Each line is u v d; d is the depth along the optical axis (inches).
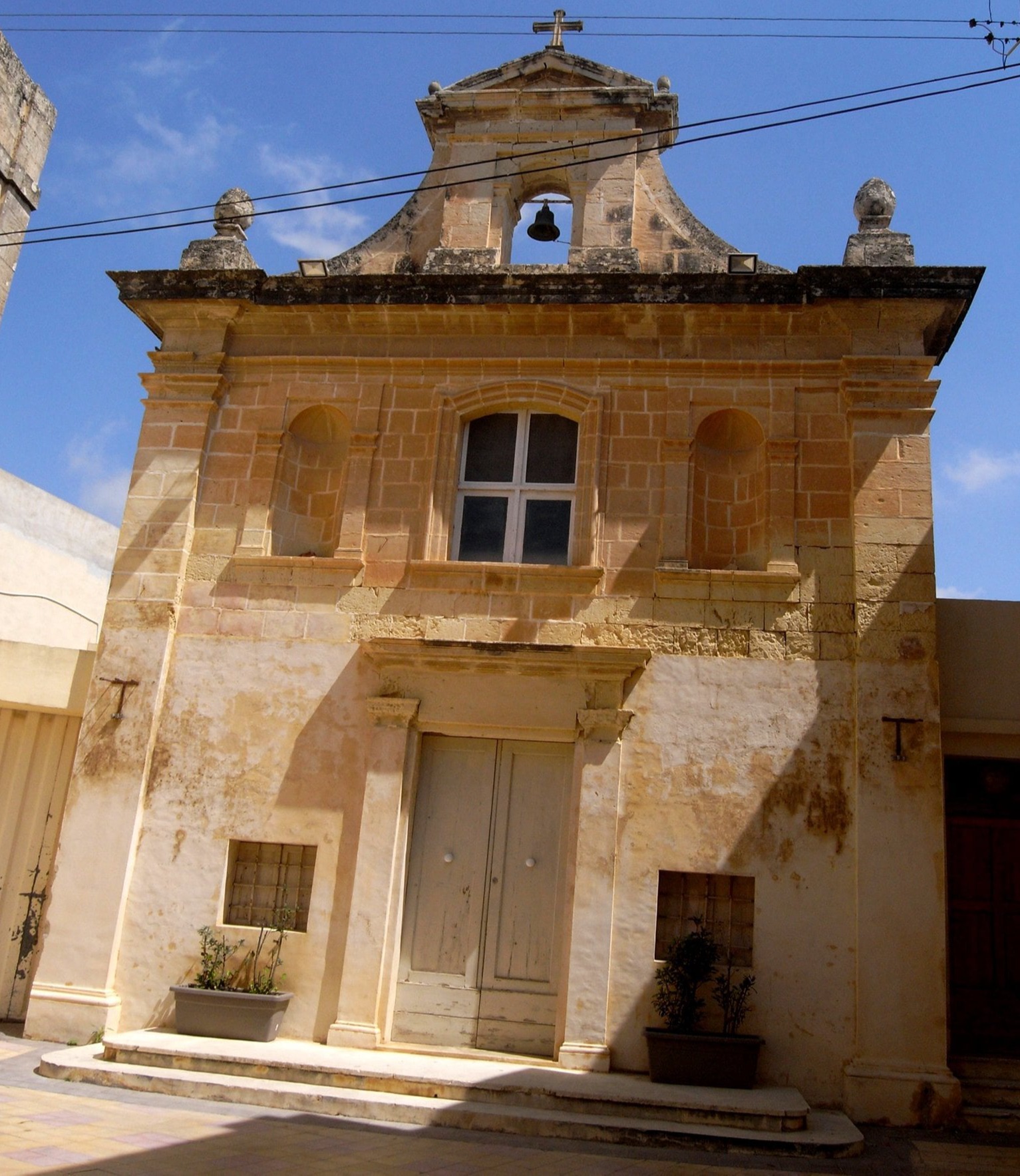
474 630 476.1
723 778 442.3
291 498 522.0
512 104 556.4
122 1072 385.1
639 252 531.5
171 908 458.9
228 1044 417.4
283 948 447.2
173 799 471.2
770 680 451.8
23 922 498.3
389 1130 350.0
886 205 515.2
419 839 460.8
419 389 516.1
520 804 460.1
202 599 496.1
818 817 433.4
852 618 455.2
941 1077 396.2
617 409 498.6
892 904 416.2
